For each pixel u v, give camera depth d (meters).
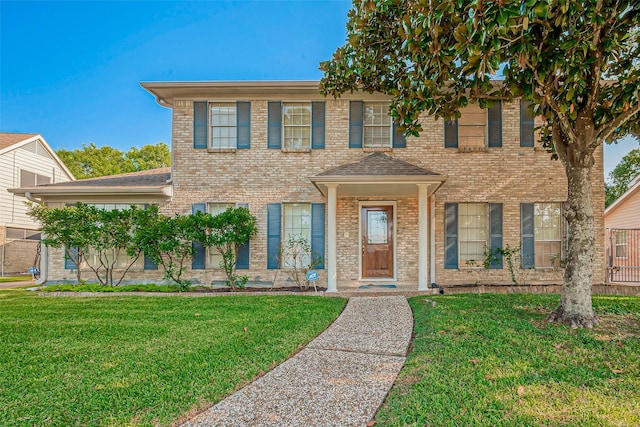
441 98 6.37
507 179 11.80
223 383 4.05
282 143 12.08
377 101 12.11
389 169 10.31
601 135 6.02
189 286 11.25
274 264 11.87
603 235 11.71
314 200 11.97
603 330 5.66
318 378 4.25
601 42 5.30
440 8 4.61
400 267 11.97
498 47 4.22
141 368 4.50
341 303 8.56
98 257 12.09
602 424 3.06
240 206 12.00
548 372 4.13
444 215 11.84
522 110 11.84
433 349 4.99
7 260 19.31
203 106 12.18
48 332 6.19
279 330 6.18
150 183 12.44
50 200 12.19
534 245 11.74
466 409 3.34
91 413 3.42
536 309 7.24
